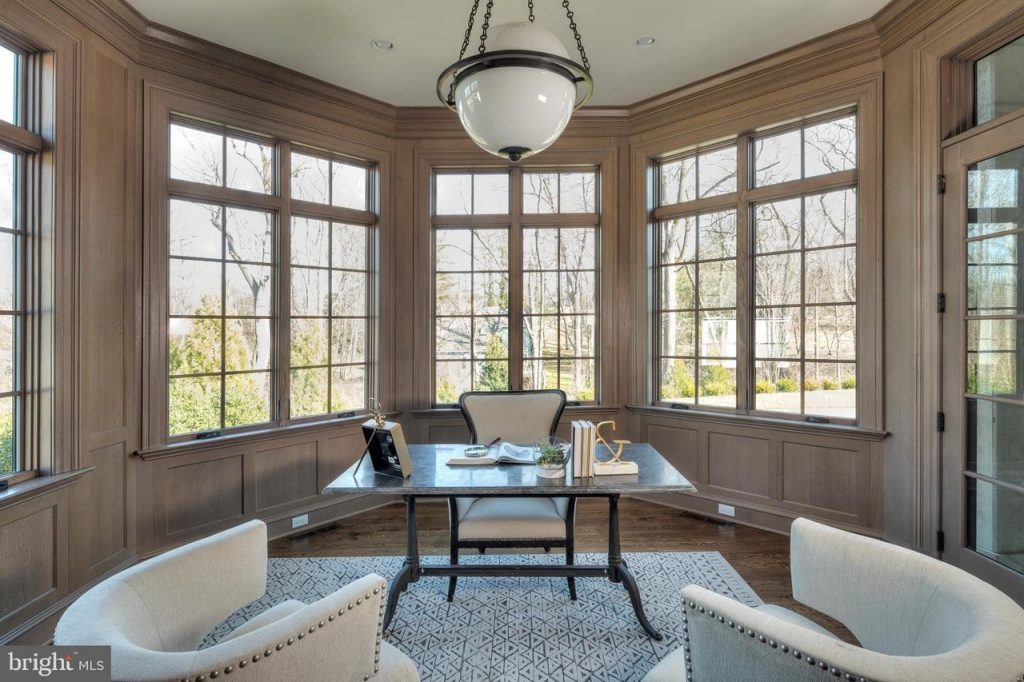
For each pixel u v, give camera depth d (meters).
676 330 3.93
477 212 4.07
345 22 2.83
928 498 2.66
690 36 3.02
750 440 3.49
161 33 2.83
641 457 2.52
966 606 1.07
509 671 1.96
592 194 4.10
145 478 2.81
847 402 3.15
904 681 0.83
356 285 3.88
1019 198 2.22
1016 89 2.32
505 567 2.32
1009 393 2.28
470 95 1.57
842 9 2.78
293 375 3.52
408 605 2.43
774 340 3.46
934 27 2.60
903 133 2.81
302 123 3.48
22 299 2.28
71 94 2.37
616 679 1.92
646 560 2.91
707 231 3.76
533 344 4.08
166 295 2.91
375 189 3.91
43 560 2.19
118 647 0.98
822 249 3.26
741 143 3.55
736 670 1.08
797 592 1.53
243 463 3.20
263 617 1.54
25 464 2.25
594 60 3.28
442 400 4.06
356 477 2.21
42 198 2.30
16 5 2.13
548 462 2.18
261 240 3.38
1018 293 2.23
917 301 2.72
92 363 2.48
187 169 3.06
